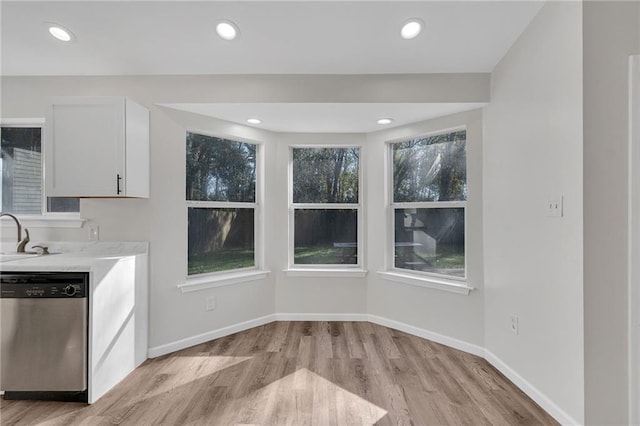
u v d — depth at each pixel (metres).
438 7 2.20
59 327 2.07
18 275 2.07
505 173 2.42
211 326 3.09
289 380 2.34
